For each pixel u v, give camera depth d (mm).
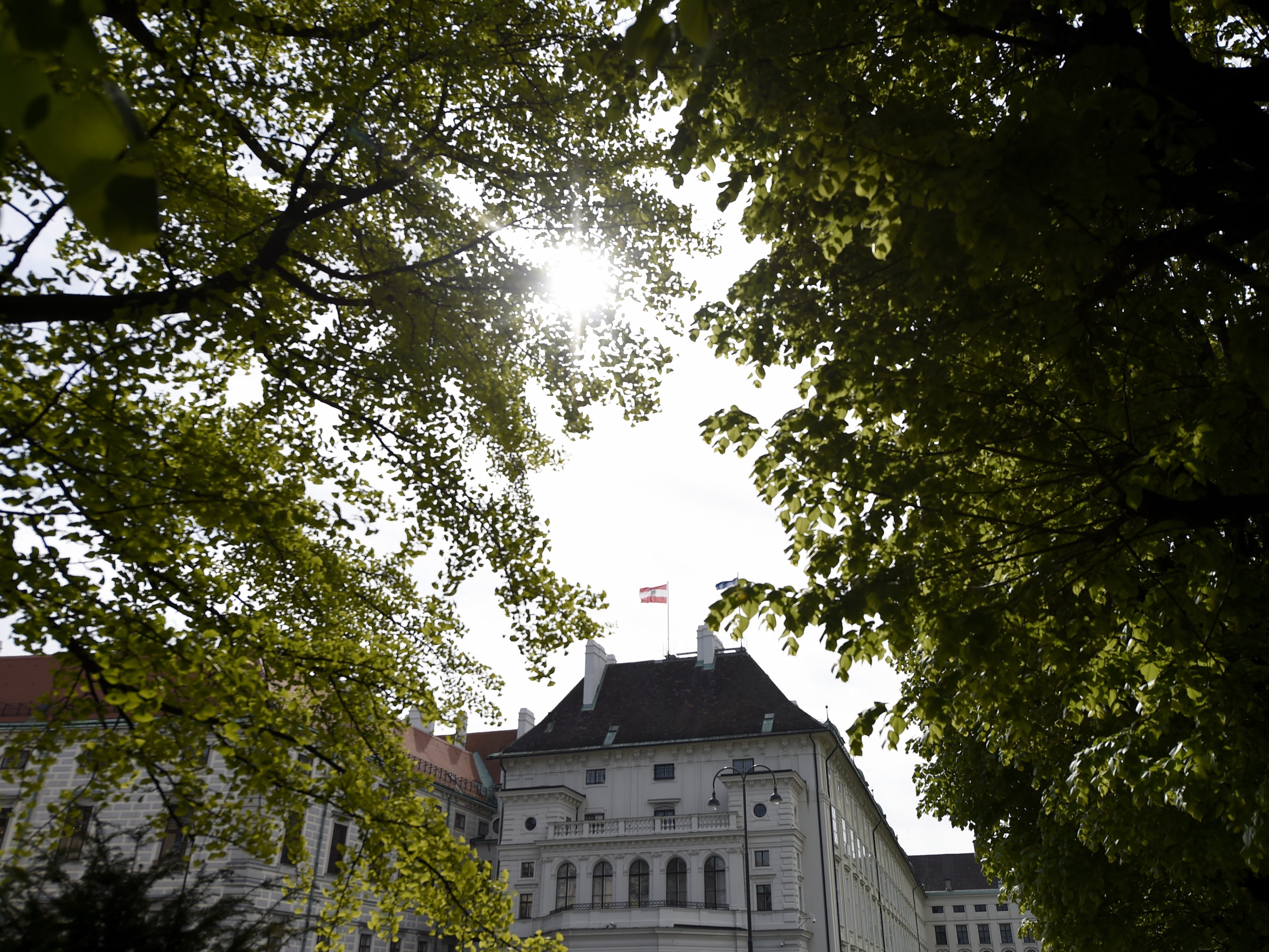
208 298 6586
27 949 4750
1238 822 6699
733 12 5965
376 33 7938
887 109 5277
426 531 9250
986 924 97375
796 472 6605
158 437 7363
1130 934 12297
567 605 9461
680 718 42781
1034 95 4703
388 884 9258
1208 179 5461
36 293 6523
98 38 1258
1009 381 6441
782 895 34562
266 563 9664
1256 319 4938
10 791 26516
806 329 7270
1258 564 7152
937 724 6727
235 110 7707
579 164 9211
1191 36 7781
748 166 6992
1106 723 9992
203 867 7609
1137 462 5559
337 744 8836
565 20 8992
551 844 38062
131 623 6875
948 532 6320
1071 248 4844
